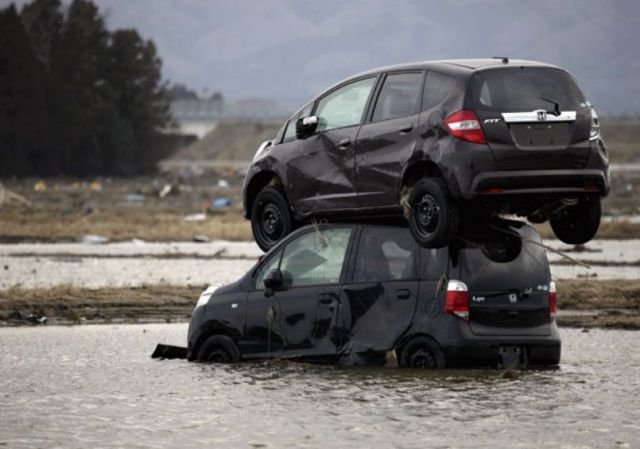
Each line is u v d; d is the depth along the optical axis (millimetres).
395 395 39125
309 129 47688
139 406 38312
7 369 47031
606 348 52219
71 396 40344
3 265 103062
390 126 44688
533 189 42281
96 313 69500
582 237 45125
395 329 43688
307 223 48500
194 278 90000
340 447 32094
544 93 42938
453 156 42094
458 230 43000
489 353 42750
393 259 44188
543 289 44219
